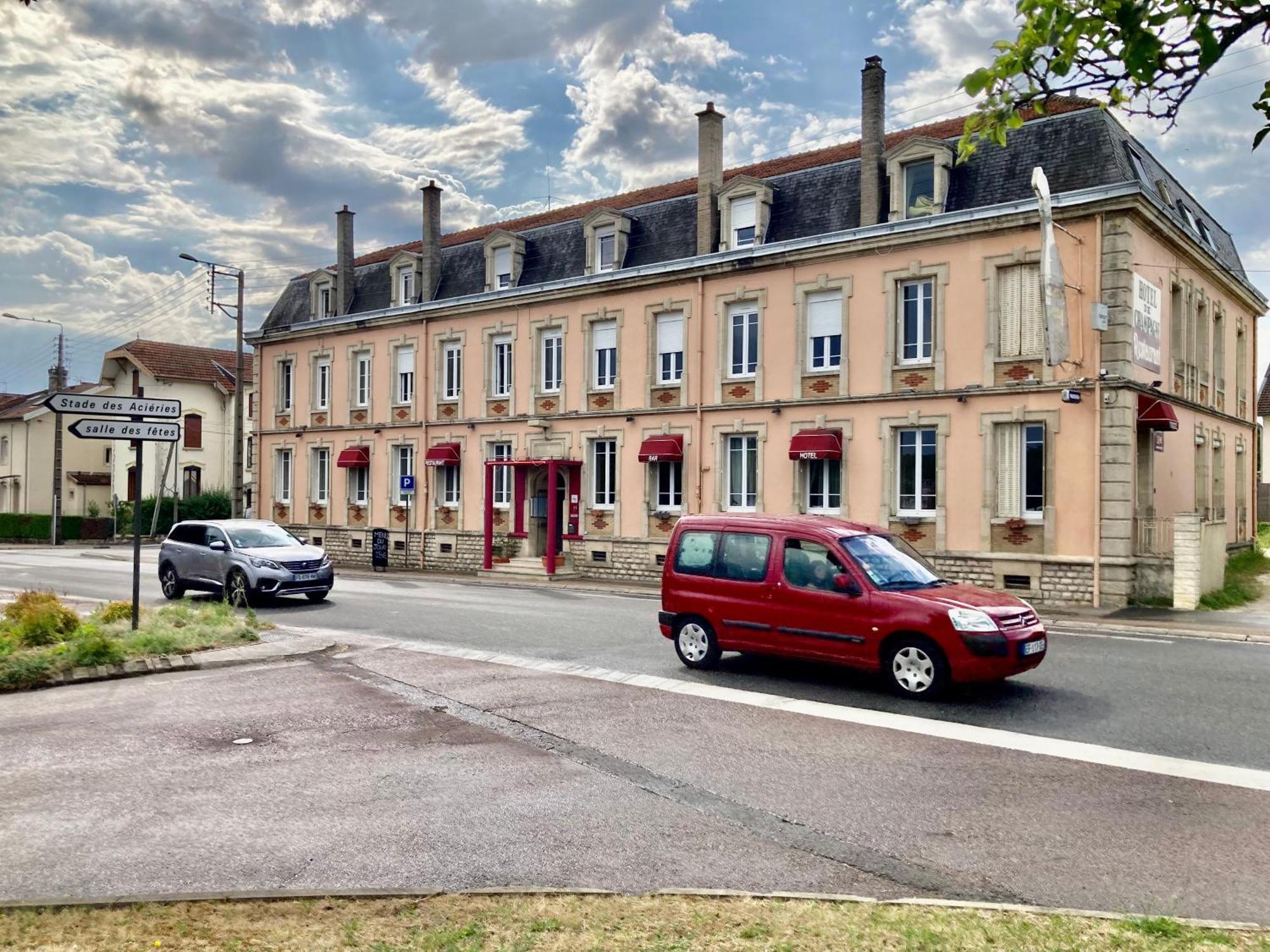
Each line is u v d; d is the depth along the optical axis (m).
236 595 18.64
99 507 55.03
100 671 11.23
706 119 25.23
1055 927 4.39
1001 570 19.88
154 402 13.10
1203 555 18.14
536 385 29.00
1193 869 5.41
